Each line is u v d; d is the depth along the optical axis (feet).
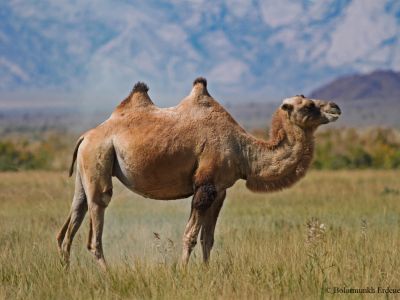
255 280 127.95
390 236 168.96
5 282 134.82
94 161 154.51
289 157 156.97
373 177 356.18
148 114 155.43
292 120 156.87
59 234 159.33
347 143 591.78
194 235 149.89
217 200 155.33
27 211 222.69
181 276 130.52
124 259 151.84
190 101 156.35
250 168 156.87
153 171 152.87
